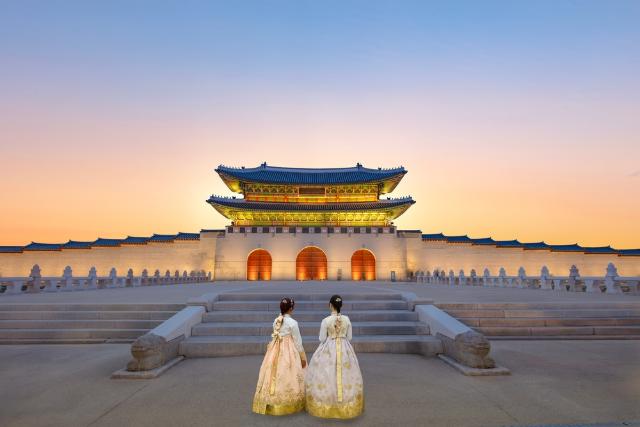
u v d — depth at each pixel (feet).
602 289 75.56
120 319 42.68
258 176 205.26
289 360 19.49
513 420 18.22
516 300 51.06
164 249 186.19
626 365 28.94
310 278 180.45
